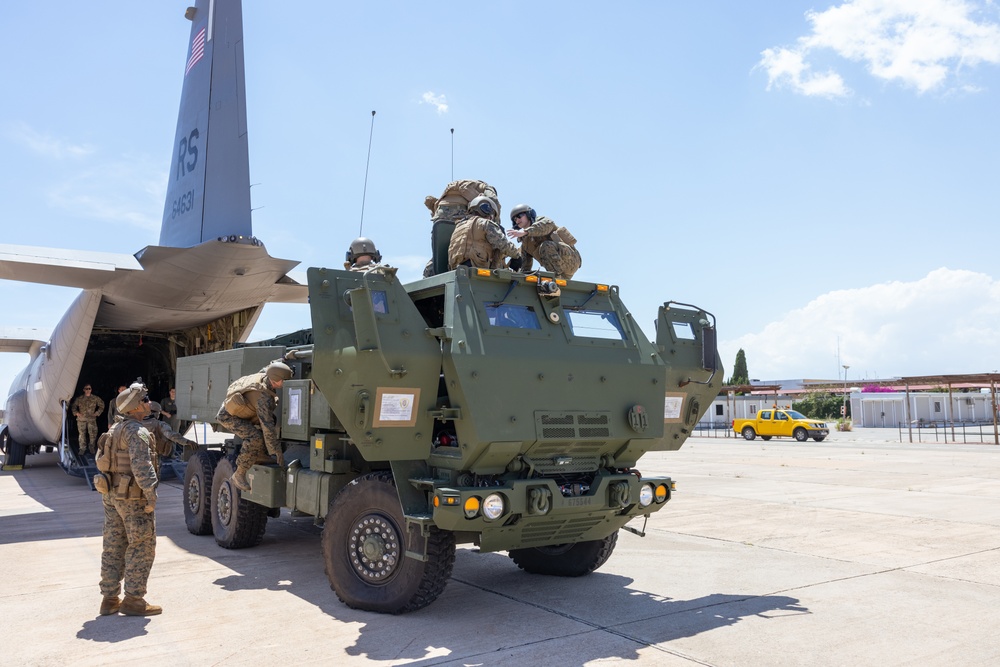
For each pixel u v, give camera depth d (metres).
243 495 7.48
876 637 5.01
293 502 6.72
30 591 6.27
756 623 5.32
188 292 14.47
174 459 15.89
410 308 5.61
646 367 6.33
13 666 4.40
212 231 13.80
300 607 5.73
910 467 19.20
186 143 15.08
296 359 7.25
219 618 5.42
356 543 5.75
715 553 7.93
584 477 6.04
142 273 13.48
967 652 4.71
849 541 8.62
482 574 6.96
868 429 50.34
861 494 13.25
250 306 15.92
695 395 7.03
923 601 5.96
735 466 19.84
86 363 20.19
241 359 8.14
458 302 5.62
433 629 5.14
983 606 5.81
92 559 7.66
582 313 6.30
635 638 4.96
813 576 6.84
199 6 15.13
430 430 5.55
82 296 14.62
